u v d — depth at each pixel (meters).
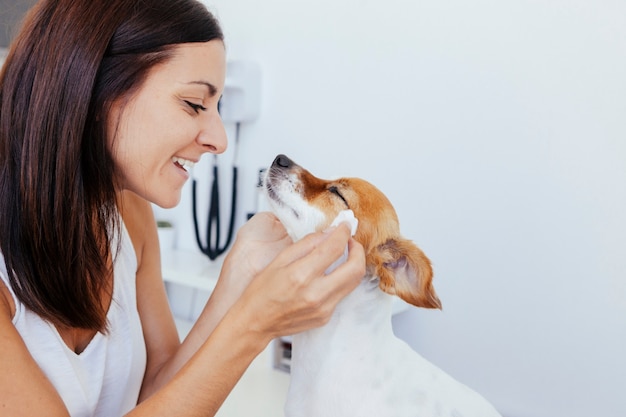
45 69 0.74
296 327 0.80
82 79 0.74
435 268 1.66
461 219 1.61
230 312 0.80
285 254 0.80
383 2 1.69
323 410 0.92
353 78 1.76
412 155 1.67
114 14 0.75
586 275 1.44
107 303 0.95
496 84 1.53
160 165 0.82
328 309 0.79
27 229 0.76
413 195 1.68
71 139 0.75
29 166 0.75
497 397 1.58
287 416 0.98
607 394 1.43
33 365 0.74
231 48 2.01
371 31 1.72
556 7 1.43
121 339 0.98
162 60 0.77
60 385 0.84
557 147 1.45
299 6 1.85
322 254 0.75
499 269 1.56
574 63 1.42
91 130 0.77
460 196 1.60
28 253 0.77
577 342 1.46
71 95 0.74
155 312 1.15
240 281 1.03
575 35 1.41
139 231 1.11
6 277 0.78
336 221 0.95
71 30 0.74
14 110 0.76
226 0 2.00
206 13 0.83
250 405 1.44
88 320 0.85
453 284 1.63
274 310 0.76
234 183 1.99
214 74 0.82
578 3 1.40
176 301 2.23
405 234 1.70
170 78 0.78
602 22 1.38
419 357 0.99
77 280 0.81
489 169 1.55
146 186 0.83
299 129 1.89
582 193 1.43
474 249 1.59
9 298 0.78
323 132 1.84
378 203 1.00
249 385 1.55
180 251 2.17
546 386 1.51
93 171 0.80
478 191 1.57
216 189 2.00
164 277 1.87
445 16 1.59
